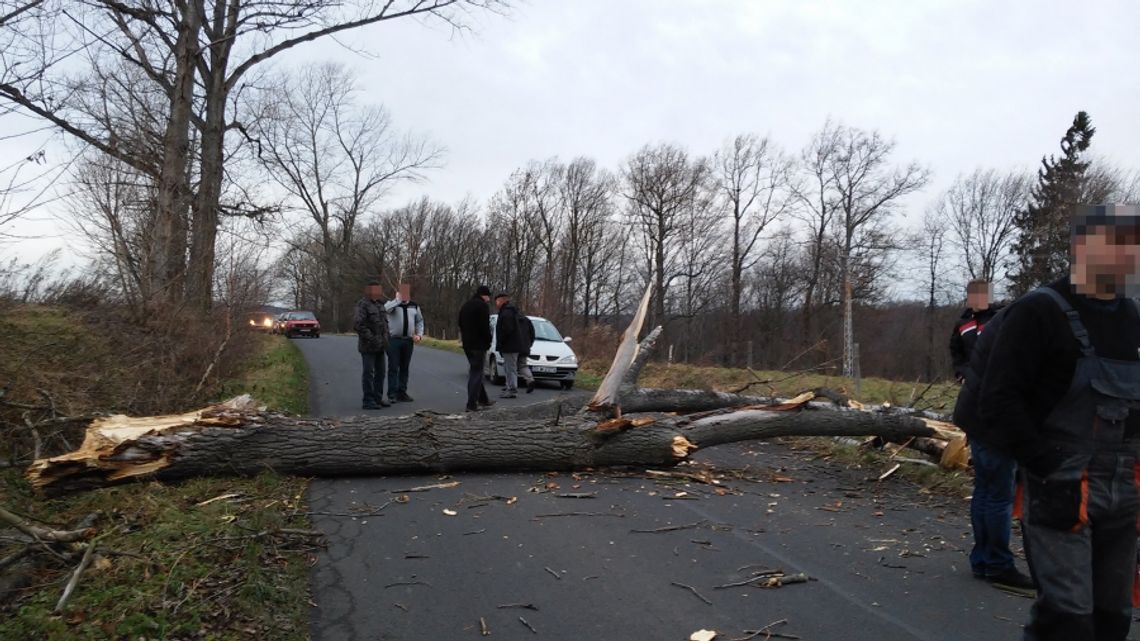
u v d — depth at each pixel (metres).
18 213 5.62
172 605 3.41
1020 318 2.52
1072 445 2.42
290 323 33.72
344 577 4.16
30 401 6.07
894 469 6.96
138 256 10.16
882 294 49.12
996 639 3.49
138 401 7.21
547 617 3.68
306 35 15.58
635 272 56.12
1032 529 2.52
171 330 9.29
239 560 4.05
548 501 5.77
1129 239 2.36
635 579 4.21
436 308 63.12
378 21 15.02
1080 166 40.81
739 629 3.57
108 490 5.22
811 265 53.94
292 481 5.90
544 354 14.72
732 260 54.69
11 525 3.86
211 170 14.29
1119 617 2.47
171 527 4.38
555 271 50.78
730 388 14.09
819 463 7.79
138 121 11.74
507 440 6.43
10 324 7.44
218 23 15.12
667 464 6.81
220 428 5.73
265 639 3.31
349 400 11.27
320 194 48.84
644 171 52.72
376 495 5.79
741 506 5.85
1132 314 2.47
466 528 5.06
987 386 2.55
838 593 4.05
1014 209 51.66
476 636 3.47
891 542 4.97
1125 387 2.37
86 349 7.60
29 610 3.27
